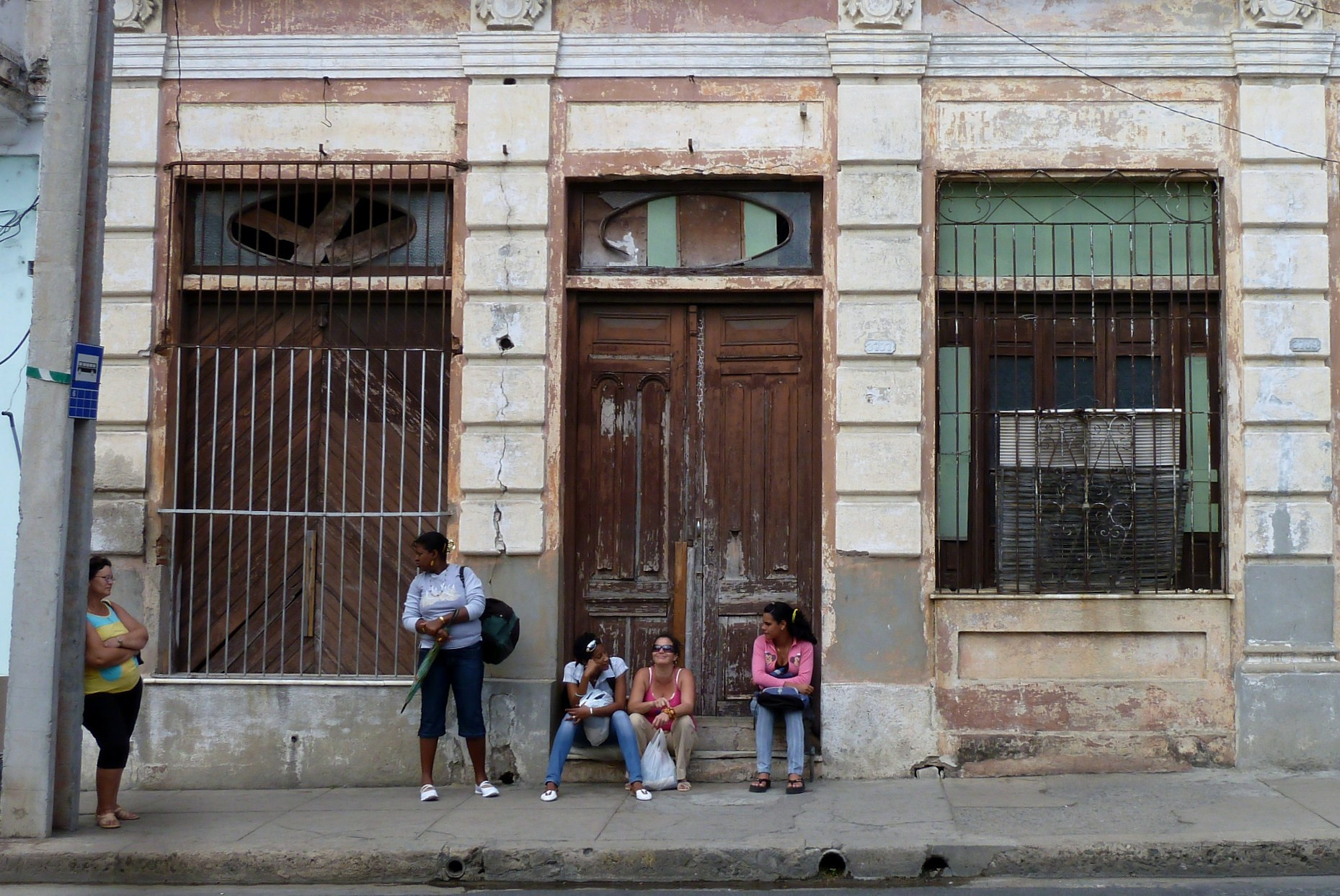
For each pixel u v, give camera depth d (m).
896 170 8.46
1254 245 8.37
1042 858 6.64
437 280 8.68
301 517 8.77
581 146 8.63
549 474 8.50
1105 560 8.44
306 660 8.71
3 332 8.90
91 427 7.33
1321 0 8.43
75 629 7.23
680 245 8.83
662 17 8.69
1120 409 8.49
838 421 8.40
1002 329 8.61
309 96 8.75
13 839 7.02
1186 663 8.30
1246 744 8.15
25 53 8.90
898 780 8.20
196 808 7.78
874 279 8.42
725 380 8.88
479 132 8.61
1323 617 8.24
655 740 8.11
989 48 8.53
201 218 8.89
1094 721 8.24
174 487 8.67
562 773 8.32
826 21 8.63
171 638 8.61
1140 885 6.45
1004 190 8.65
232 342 8.87
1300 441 8.29
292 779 8.38
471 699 7.98
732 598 8.79
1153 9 8.55
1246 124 8.41
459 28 8.76
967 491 8.54
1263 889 6.35
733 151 8.59
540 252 8.55
